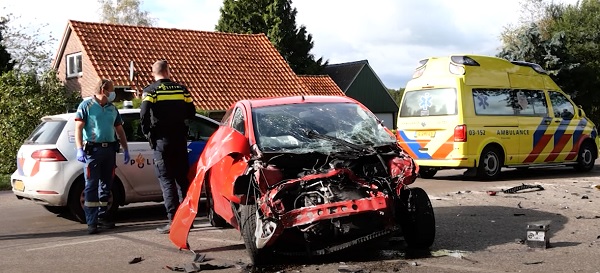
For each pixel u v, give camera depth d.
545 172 14.91
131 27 28.03
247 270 5.78
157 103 7.71
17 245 7.43
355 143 6.57
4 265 6.32
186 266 5.93
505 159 13.13
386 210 5.78
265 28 48.72
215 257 6.40
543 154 13.77
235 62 29.06
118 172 9.12
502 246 6.41
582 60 31.73
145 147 9.38
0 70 28.69
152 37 28.06
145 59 26.25
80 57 27.27
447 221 7.96
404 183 6.11
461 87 12.68
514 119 13.30
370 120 7.12
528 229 6.30
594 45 33.28
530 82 13.89
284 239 6.07
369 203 5.68
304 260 6.08
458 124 12.57
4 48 29.27
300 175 6.03
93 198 8.17
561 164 14.21
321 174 5.89
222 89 26.83
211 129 9.84
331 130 6.80
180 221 6.59
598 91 30.03
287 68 30.28
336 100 7.50
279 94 28.02
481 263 5.71
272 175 5.87
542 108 13.94
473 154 12.65
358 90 50.09
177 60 27.36
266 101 7.37
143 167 9.32
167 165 7.85
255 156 6.10
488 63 13.22
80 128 8.08
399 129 13.77
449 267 5.59
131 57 25.95
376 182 6.07
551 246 6.36
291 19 49.12
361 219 5.91
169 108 7.74
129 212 10.30
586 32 33.78
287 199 5.89
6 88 18.25
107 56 25.38
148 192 9.37
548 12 39.88
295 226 5.67
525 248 6.29
